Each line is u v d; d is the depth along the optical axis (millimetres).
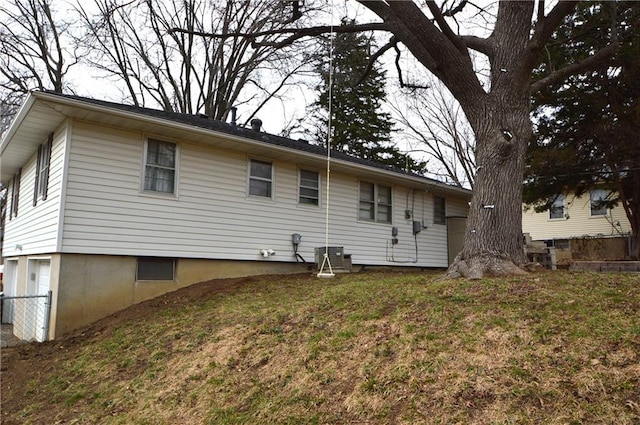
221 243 9242
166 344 5406
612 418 2451
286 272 10320
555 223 22047
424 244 13680
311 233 10852
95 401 4410
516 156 6676
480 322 3928
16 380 5324
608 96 12227
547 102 12852
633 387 2650
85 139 7645
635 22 11289
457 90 7109
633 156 12125
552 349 3238
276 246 10141
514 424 2584
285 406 3463
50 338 7082
